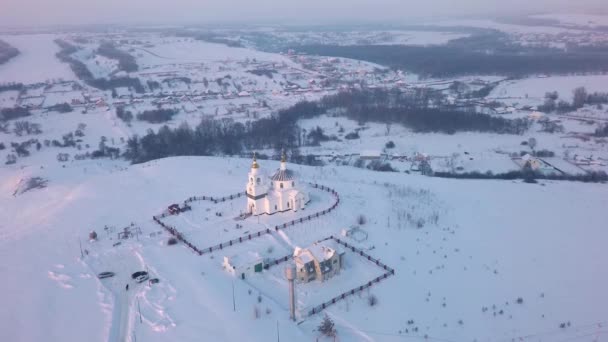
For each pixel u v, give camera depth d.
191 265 81.38
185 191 117.25
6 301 71.06
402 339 65.62
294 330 65.44
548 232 102.38
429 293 76.94
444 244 93.75
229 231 94.69
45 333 63.56
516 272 85.25
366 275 80.69
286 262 84.62
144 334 63.09
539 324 70.56
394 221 101.06
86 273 79.44
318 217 100.50
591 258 91.06
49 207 113.81
